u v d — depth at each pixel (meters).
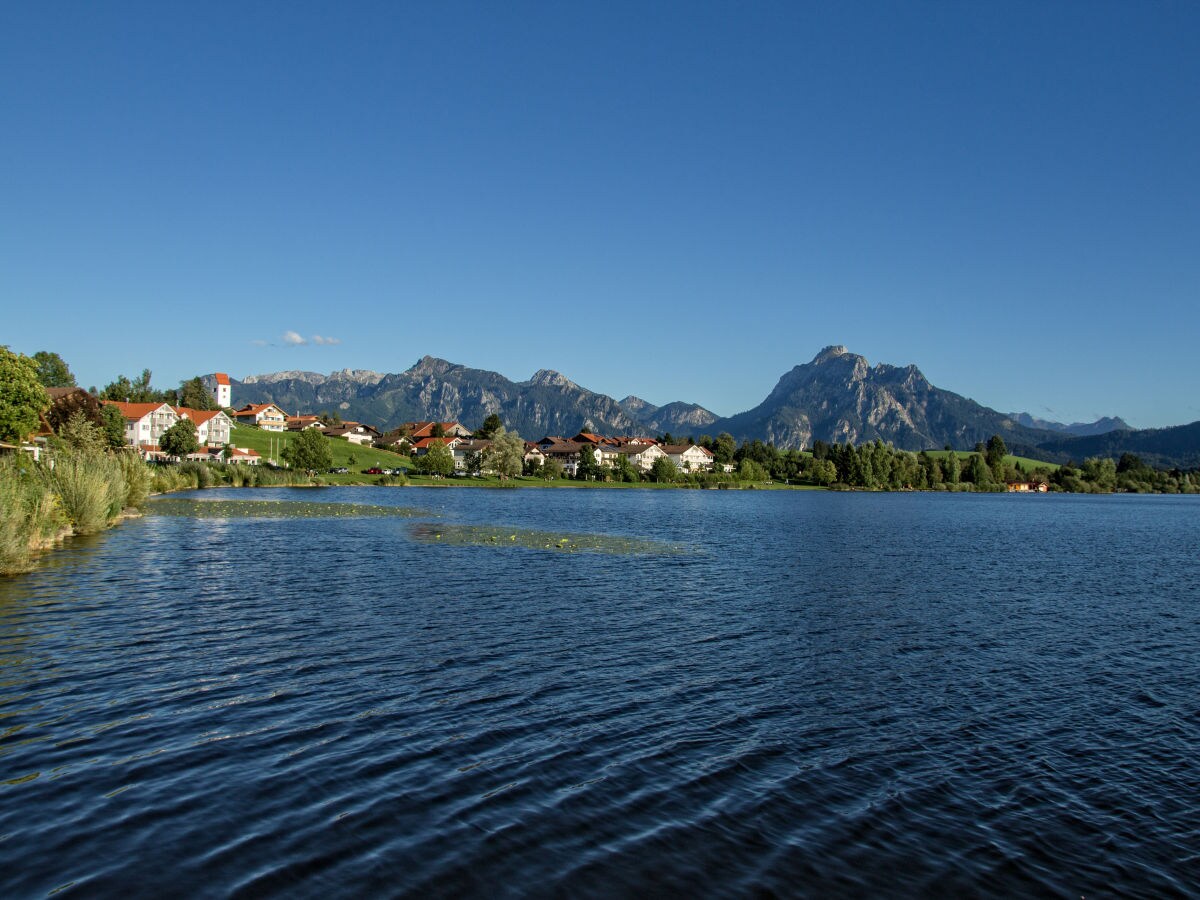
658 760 15.55
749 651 24.69
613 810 13.33
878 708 19.27
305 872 11.09
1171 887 11.46
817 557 52.41
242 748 15.45
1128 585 42.88
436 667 21.67
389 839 12.10
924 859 12.06
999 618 31.64
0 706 17.48
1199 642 27.83
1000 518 110.12
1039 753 16.55
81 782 13.71
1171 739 17.56
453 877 11.10
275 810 12.91
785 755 16.03
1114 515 127.75
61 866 11.01
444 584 36.19
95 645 23.11
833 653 24.73
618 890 10.92
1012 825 13.27
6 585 33.09
